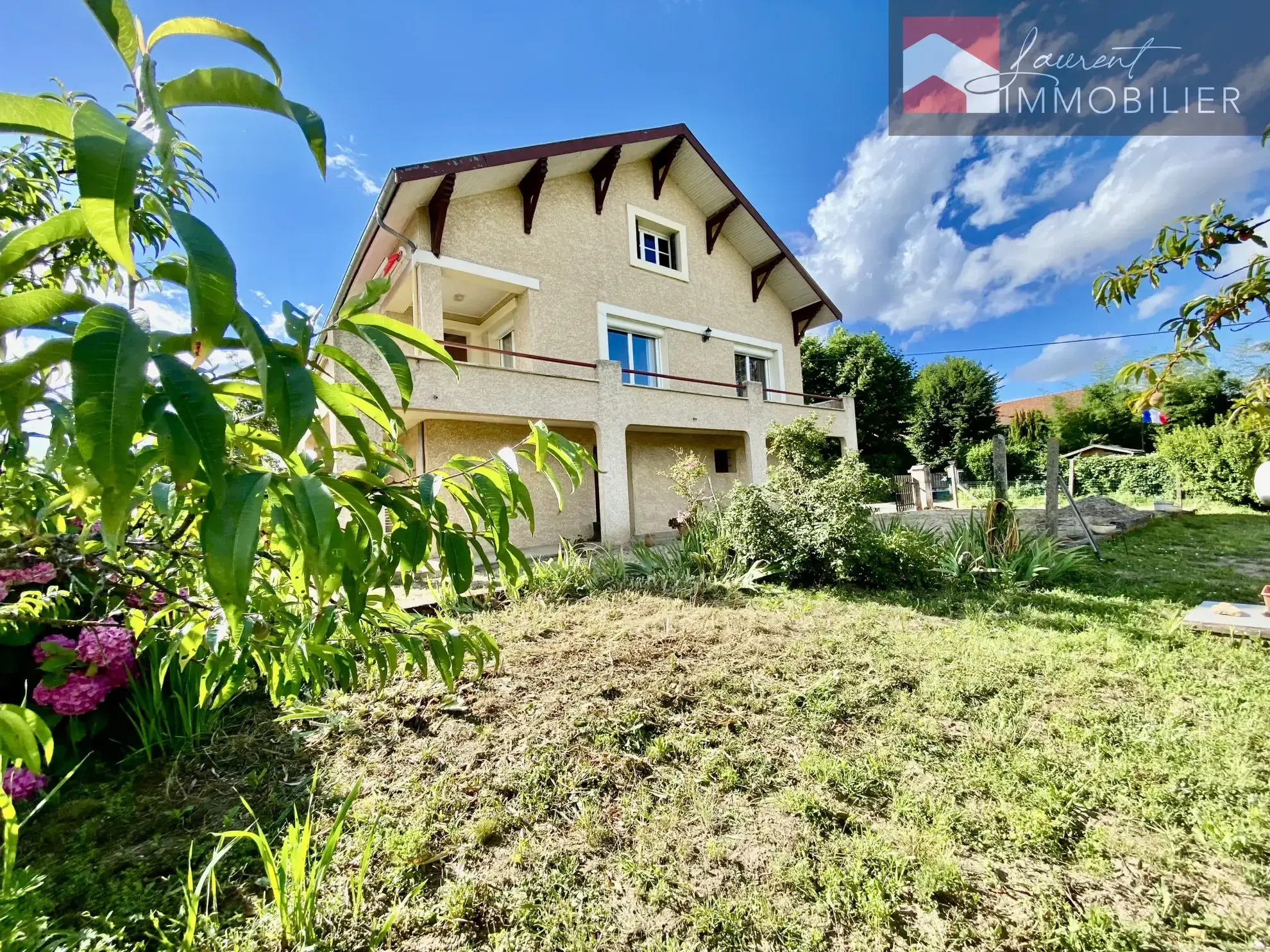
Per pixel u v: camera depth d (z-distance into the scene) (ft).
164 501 3.29
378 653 5.15
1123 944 5.59
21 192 7.31
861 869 6.65
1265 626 13.52
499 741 9.73
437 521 4.32
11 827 5.31
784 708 10.73
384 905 6.31
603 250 39.73
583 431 38.63
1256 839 6.75
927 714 10.45
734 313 48.60
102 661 7.95
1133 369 7.22
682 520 31.14
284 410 2.67
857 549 20.51
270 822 7.73
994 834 7.14
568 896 6.48
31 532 4.00
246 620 5.18
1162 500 53.42
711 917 6.07
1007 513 24.31
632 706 10.87
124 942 5.74
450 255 32.12
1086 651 13.29
